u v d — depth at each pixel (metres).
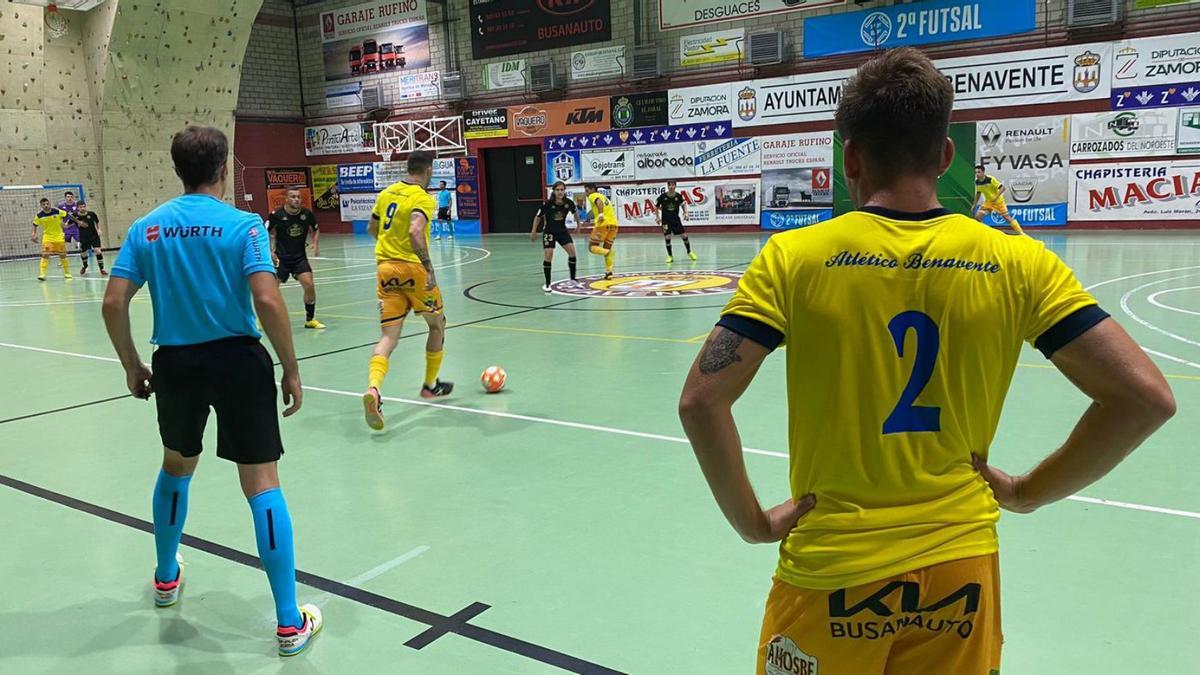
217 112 26.56
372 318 11.02
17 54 23.05
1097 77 19.12
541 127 26.77
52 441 5.68
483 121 27.73
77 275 18.78
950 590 1.40
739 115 23.41
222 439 2.94
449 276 15.75
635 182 25.44
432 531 3.93
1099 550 3.46
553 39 26.03
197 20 24.69
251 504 2.95
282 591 2.89
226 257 2.90
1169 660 2.65
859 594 1.41
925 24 20.67
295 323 10.77
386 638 2.97
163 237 2.92
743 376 1.39
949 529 1.41
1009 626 2.89
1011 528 3.71
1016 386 6.28
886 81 1.42
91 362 8.50
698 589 3.28
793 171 22.89
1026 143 20.11
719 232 24.31
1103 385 1.32
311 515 4.17
